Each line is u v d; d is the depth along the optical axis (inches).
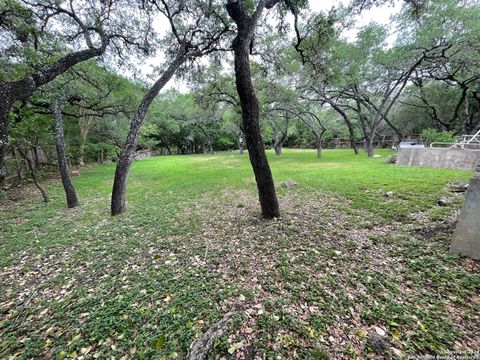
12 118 254.4
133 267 116.6
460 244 107.3
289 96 527.2
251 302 85.6
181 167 568.7
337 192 242.8
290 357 62.4
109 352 66.7
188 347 66.4
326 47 254.4
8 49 180.4
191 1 198.7
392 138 979.9
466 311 74.7
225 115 913.5
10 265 126.9
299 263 110.5
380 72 546.6
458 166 334.3
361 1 202.5
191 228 167.3
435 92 689.6
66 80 258.1
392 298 82.7
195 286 96.7
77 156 578.6
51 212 232.2
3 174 121.0
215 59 277.6
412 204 183.6
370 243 128.3
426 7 269.3
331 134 1127.0
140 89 412.2
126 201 260.8
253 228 159.6
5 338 74.9
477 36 393.1
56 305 89.9
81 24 189.6
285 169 434.0
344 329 70.5
